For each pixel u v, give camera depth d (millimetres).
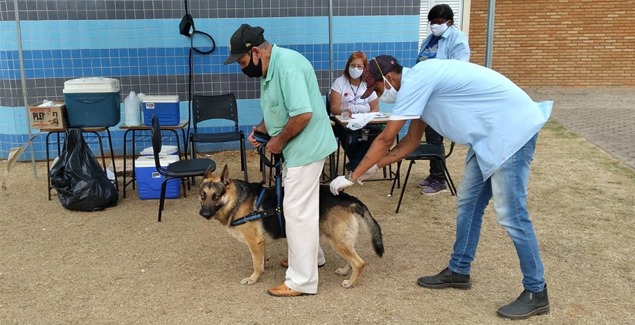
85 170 5184
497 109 3053
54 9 6832
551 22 12742
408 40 7543
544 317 3242
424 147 5281
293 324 3213
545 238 4484
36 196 5699
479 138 3115
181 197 5656
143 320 3279
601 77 13117
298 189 3330
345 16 7340
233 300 3510
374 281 3752
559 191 5730
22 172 6641
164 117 5762
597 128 8836
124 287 3711
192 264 4074
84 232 4723
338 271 3842
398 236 4586
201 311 3375
